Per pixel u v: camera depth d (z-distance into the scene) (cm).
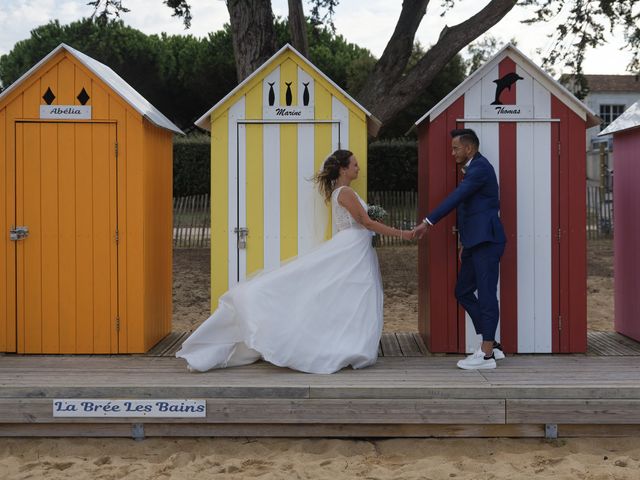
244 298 527
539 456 455
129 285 582
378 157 2012
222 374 516
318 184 575
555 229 582
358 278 540
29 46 2916
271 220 584
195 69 3045
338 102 579
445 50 1130
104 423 486
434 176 582
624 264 662
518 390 474
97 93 576
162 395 481
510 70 577
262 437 485
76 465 450
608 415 473
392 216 1638
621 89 3488
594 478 416
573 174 581
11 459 459
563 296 584
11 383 491
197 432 485
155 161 616
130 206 579
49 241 582
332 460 450
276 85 580
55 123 578
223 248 586
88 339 584
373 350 538
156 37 3162
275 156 582
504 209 581
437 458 454
